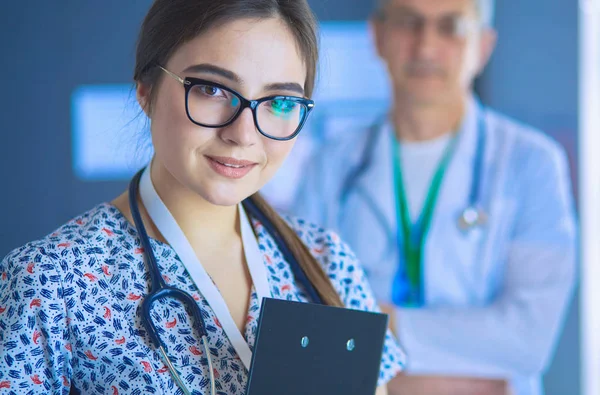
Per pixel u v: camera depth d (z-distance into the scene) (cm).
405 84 277
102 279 105
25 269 101
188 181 103
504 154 272
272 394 99
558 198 270
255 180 105
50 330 99
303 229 129
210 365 104
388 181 276
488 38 275
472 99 275
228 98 101
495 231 270
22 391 98
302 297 120
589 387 268
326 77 141
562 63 274
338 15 280
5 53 298
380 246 275
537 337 267
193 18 102
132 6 294
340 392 100
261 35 102
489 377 268
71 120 297
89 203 297
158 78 105
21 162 299
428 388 269
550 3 274
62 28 296
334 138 281
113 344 103
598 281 269
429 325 270
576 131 272
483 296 270
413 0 275
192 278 109
